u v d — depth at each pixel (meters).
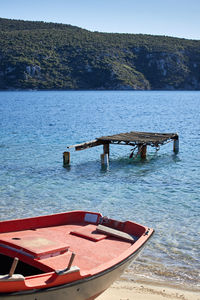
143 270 9.79
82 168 23.27
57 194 17.44
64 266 7.17
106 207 15.56
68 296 6.68
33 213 14.63
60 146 30.91
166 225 13.29
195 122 54.41
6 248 7.46
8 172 21.55
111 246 8.48
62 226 9.56
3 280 5.74
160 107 91.44
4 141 32.97
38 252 7.14
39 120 54.62
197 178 20.80
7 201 16.12
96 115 65.69
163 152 29.45
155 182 19.94
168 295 8.54
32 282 6.14
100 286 7.34
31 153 27.42
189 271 9.80
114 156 27.67
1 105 95.50
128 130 44.34
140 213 14.75
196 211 14.97
